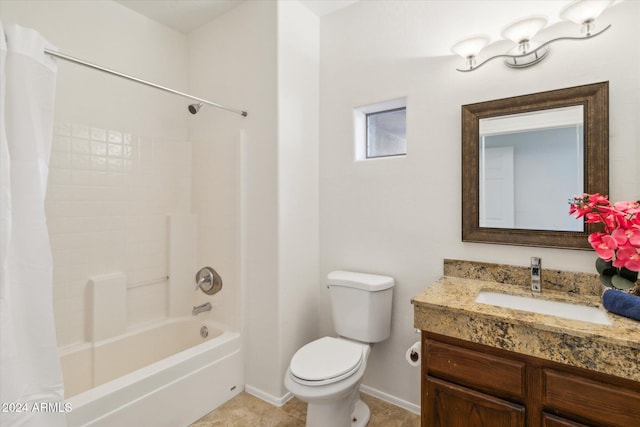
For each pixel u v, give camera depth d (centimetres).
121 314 202
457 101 166
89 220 193
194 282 240
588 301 125
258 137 199
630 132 126
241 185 204
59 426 118
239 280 204
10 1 165
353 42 204
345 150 207
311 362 152
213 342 189
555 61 140
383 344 191
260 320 197
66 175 184
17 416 109
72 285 185
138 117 218
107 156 202
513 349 107
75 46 188
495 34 156
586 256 135
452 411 120
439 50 172
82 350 183
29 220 115
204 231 231
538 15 127
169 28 237
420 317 127
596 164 130
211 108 228
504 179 151
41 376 115
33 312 115
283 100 192
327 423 148
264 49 195
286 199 194
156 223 228
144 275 221
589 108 132
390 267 189
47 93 121
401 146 199
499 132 153
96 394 135
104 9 202
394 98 187
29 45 116
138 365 206
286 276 194
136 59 217
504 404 109
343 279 183
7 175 107
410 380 182
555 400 101
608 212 114
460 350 118
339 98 210
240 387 201
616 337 91
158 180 229
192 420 171
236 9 212
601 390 94
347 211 206
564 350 99
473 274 160
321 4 205
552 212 141
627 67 126
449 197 169
